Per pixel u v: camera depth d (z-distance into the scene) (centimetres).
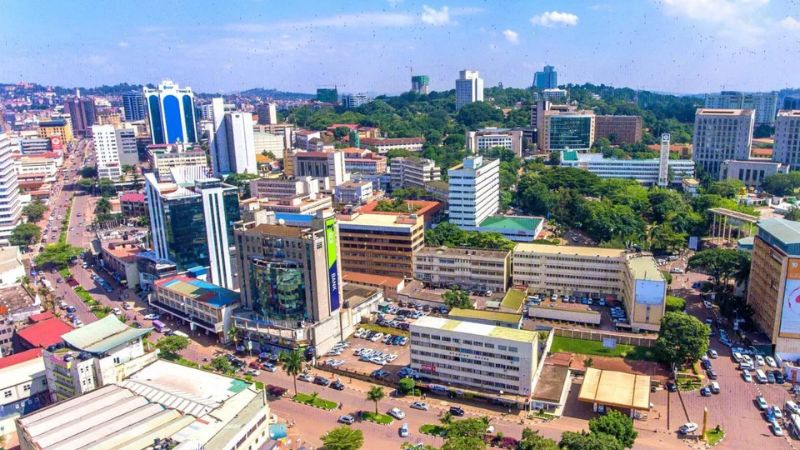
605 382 18062
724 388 18575
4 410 18412
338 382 19512
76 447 13112
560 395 17675
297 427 17112
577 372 19938
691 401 17900
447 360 18938
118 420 14212
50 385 18862
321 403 18400
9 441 17250
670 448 15500
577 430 16425
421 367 19462
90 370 17838
